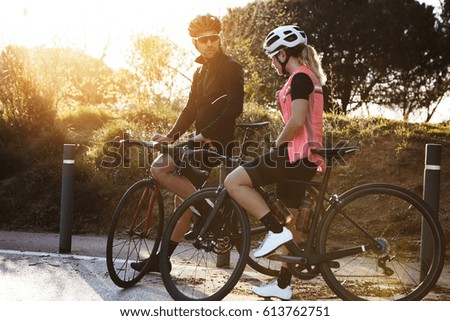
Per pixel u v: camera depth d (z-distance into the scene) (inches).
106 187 362.3
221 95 213.3
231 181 179.3
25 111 440.5
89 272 229.5
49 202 361.4
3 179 386.0
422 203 178.4
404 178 347.9
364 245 181.5
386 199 307.6
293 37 179.6
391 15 1274.6
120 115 476.1
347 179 350.3
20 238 312.5
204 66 221.5
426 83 1286.9
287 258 179.5
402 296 185.9
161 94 573.3
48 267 237.1
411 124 409.4
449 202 323.9
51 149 413.4
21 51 453.4
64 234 271.7
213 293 199.6
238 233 191.5
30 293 198.5
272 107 520.4
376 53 1270.9
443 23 1325.0
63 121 460.4
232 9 674.2
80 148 418.9
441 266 178.9
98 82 581.3
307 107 174.4
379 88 1296.8
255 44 685.3
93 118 468.8
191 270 236.7
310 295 201.2
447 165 358.0
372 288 200.1
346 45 1266.0
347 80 1264.8
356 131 397.7
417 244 268.4
